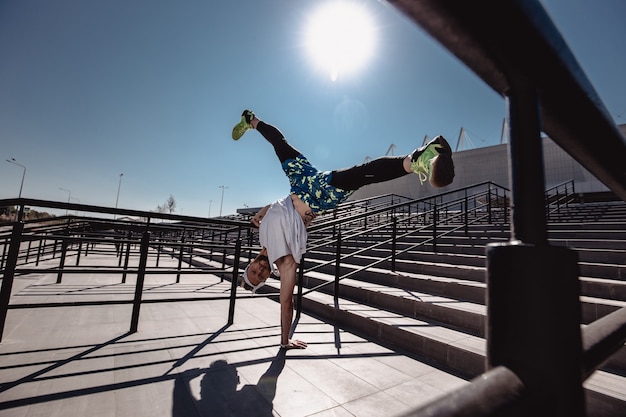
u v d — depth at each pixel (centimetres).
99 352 249
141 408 175
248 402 187
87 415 166
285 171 257
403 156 176
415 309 346
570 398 28
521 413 22
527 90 33
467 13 22
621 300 303
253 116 274
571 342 30
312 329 339
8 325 299
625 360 203
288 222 260
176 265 844
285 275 269
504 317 29
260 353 264
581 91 39
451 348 249
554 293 29
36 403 174
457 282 378
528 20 26
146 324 329
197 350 264
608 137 51
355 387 211
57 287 466
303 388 207
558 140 50
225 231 511
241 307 428
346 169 220
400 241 729
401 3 21
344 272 546
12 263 259
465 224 676
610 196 2548
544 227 31
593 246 476
